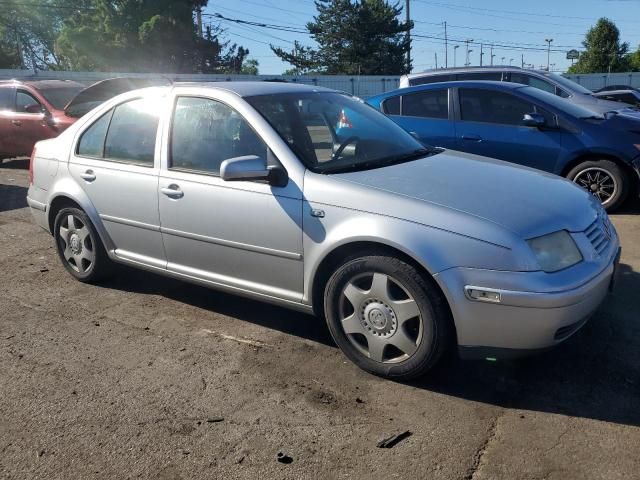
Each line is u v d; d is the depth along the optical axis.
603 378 3.45
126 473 2.76
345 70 53.25
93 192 4.77
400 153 4.25
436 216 3.21
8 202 8.73
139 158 4.48
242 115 3.98
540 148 7.11
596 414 3.11
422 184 3.52
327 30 52.97
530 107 7.21
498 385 3.41
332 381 3.51
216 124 4.11
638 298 4.53
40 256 6.07
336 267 3.60
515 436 2.94
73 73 29.80
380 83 37.19
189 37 39.34
